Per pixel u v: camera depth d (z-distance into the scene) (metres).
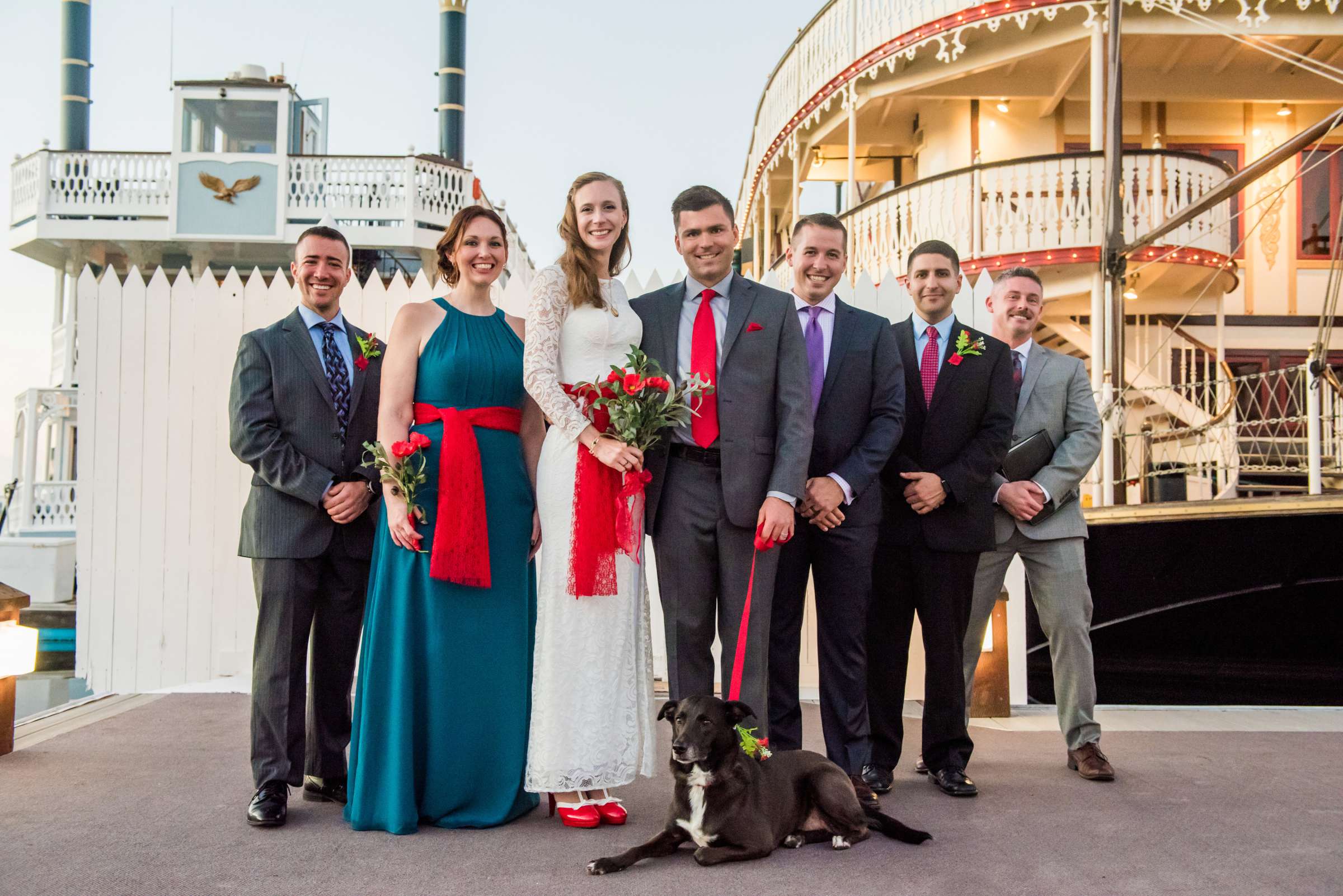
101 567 5.75
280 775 3.25
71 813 3.29
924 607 3.80
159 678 5.74
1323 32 9.66
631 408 3.13
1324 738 4.73
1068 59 10.77
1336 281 7.06
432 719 3.27
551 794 3.40
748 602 3.20
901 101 12.16
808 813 3.11
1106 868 2.82
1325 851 2.97
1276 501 5.88
